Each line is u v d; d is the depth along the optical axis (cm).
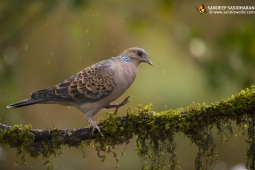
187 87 1532
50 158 783
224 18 1413
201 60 1216
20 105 862
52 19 1397
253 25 1245
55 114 1631
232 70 1214
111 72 891
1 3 1293
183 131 715
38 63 1661
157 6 1334
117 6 1387
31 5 1288
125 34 1661
